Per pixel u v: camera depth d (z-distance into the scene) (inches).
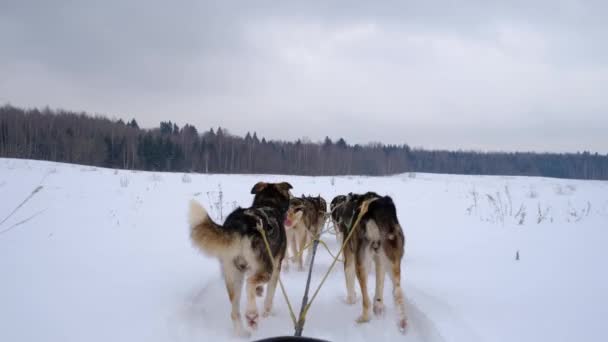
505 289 206.4
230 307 209.2
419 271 250.7
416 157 4222.4
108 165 2481.5
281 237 199.3
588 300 183.3
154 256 269.9
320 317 200.8
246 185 805.9
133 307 182.4
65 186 629.6
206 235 167.6
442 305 190.2
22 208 424.8
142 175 949.8
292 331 184.2
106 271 229.5
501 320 168.2
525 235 345.1
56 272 220.4
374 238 184.5
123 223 376.5
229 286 175.9
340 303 219.1
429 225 413.4
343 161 3324.3
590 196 711.7
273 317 200.5
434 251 300.5
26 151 2210.9
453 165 4116.6
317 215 327.9
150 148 2618.1
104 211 435.2
